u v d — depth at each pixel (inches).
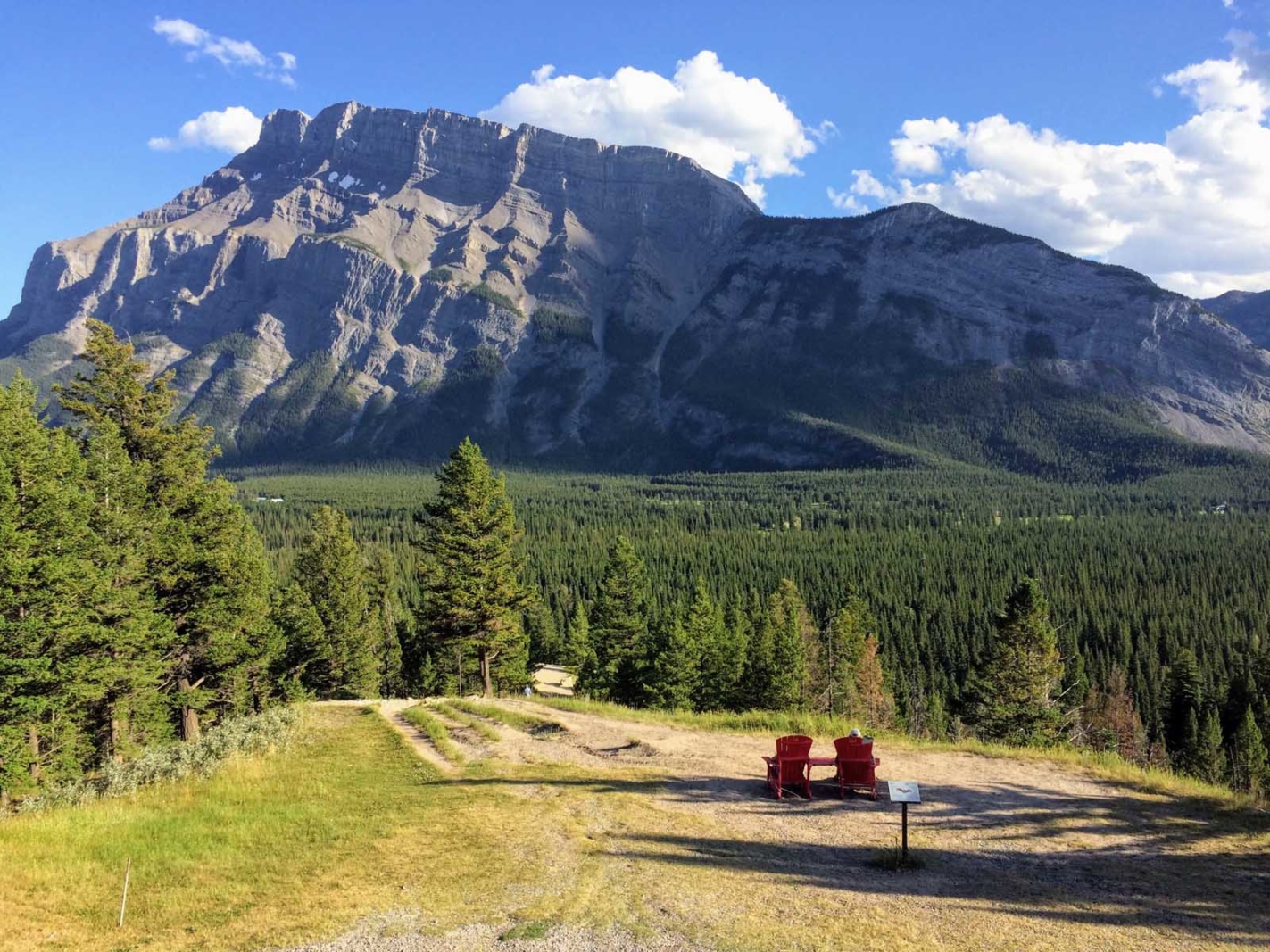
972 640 3828.7
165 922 443.2
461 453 1626.5
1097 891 473.1
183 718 1413.6
